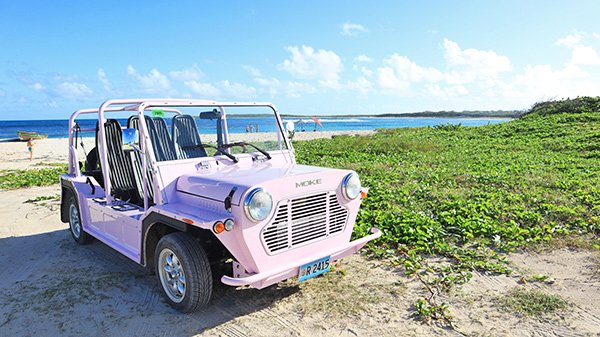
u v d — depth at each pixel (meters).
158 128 4.96
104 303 4.59
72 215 6.72
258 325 4.08
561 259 5.64
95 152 6.88
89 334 3.98
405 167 12.91
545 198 8.38
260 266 3.88
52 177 13.59
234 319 4.20
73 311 4.42
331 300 4.56
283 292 4.77
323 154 17.39
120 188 5.55
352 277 5.15
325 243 4.40
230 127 5.58
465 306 4.39
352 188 4.53
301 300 4.57
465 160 14.29
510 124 29.20
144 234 4.53
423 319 4.14
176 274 4.32
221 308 4.43
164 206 4.35
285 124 5.71
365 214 7.07
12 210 9.15
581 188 9.35
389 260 5.64
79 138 7.15
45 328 4.10
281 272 3.90
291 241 4.08
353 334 3.91
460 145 19.59
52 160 21.92
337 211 4.50
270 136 5.67
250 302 4.55
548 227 6.56
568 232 6.46
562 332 3.89
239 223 3.72
